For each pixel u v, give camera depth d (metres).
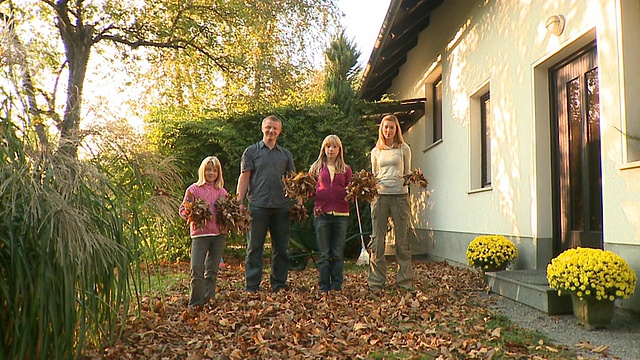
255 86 13.28
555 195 5.88
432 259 10.34
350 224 10.09
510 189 6.59
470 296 5.58
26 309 2.61
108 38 12.88
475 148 8.22
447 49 9.49
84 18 12.69
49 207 2.68
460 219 8.71
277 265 6.02
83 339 2.81
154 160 3.61
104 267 3.01
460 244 8.70
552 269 4.29
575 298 4.17
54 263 2.70
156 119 9.73
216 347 3.72
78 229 2.68
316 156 10.00
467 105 8.34
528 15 6.12
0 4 11.12
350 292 5.80
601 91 4.65
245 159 5.86
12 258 2.58
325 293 5.71
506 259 6.04
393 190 6.10
